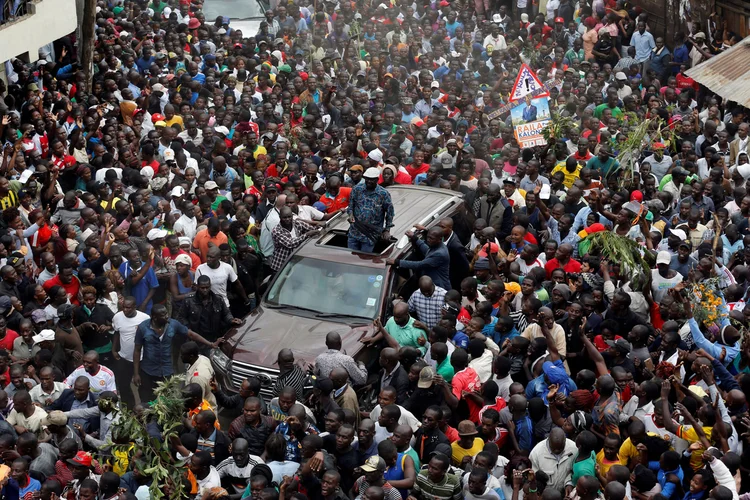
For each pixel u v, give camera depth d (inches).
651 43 977.5
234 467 364.8
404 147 735.7
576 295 494.3
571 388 410.9
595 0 1038.4
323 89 834.8
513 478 349.4
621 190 603.2
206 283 482.9
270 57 932.0
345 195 604.1
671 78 874.8
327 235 533.3
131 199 569.9
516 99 664.4
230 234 557.9
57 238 526.6
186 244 534.0
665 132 729.6
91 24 807.1
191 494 357.7
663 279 506.0
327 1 1124.5
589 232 546.0
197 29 1008.2
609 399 395.9
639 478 352.8
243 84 860.0
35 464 370.0
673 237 530.0
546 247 526.3
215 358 466.6
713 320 451.5
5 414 403.2
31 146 651.5
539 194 584.4
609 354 435.8
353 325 478.0
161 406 373.1
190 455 366.3
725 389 415.5
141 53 944.3
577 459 366.0
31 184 558.9
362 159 651.5
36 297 476.4
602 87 895.1
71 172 627.8
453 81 888.9
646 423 396.2
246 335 475.8
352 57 949.8
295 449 375.6
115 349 468.1
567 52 995.9
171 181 609.9
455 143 655.8
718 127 769.6
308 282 503.5
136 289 511.8
